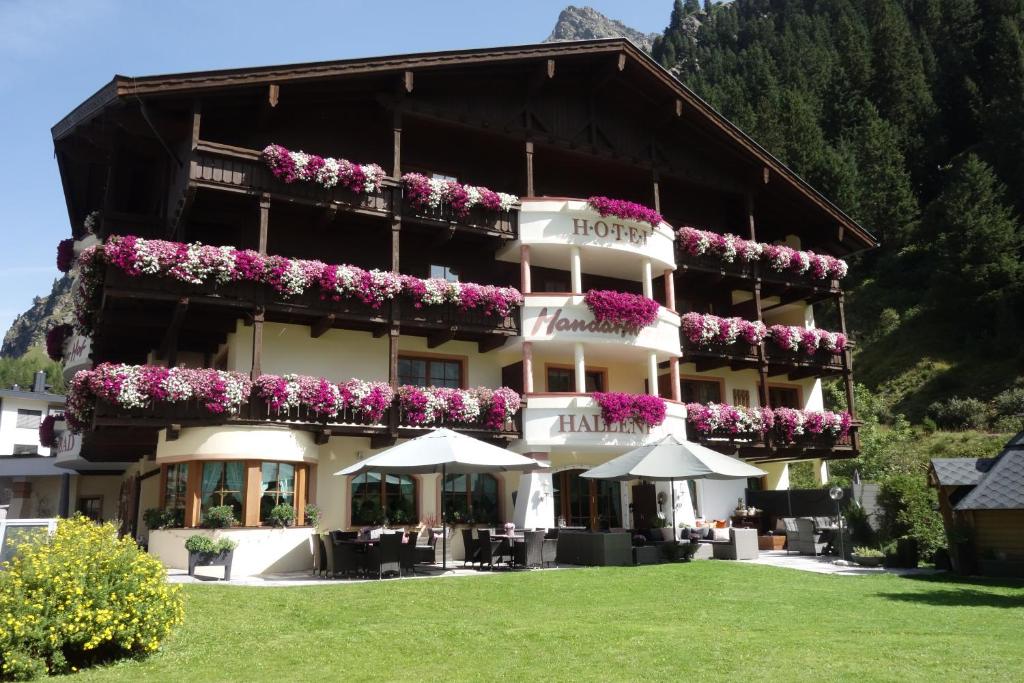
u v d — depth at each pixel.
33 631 8.30
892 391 50.94
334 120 22.38
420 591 13.61
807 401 31.86
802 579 16.19
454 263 23.75
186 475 18.30
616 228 24.19
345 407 19.39
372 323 21.12
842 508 24.86
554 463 24.09
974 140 68.38
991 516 17.23
